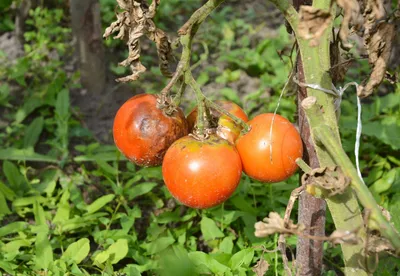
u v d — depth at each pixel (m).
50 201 0.83
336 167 0.39
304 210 0.56
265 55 1.09
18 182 0.85
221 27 1.18
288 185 0.81
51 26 1.12
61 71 1.03
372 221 0.38
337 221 0.43
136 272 0.67
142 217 0.83
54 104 0.99
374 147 0.91
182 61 0.43
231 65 1.09
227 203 0.81
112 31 0.47
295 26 0.42
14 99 1.02
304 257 0.59
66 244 0.76
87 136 0.96
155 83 1.05
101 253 0.71
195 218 0.80
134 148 0.46
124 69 1.05
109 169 0.85
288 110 0.97
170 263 0.67
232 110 0.48
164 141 0.45
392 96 0.98
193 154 0.43
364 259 0.42
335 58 0.50
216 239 0.75
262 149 0.44
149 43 1.14
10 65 1.07
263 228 0.37
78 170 0.90
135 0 0.46
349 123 0.92
